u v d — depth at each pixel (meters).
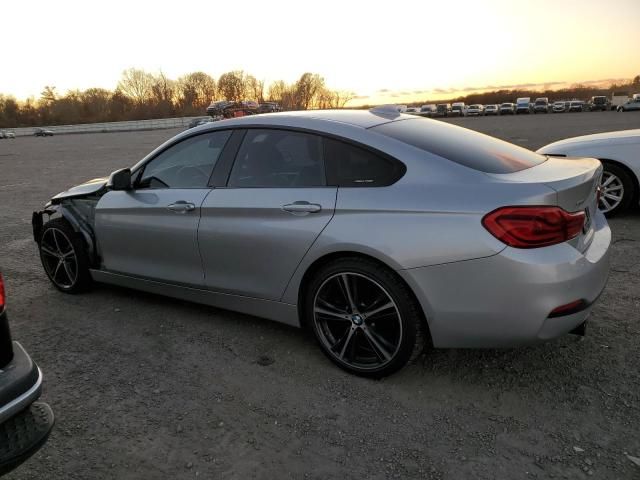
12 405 1.87
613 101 67.00
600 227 3.10
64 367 3.25
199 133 3.68
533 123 35.94
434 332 2.71
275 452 2.43
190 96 104.06
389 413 2.68
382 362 2.90
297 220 3.03
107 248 4.14
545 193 2.47
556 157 3.49
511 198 2.50
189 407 2.79
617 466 2.25
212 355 3.34
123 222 3.94
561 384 2.85
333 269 2.93
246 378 3.05
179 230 3.59
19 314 4.09
